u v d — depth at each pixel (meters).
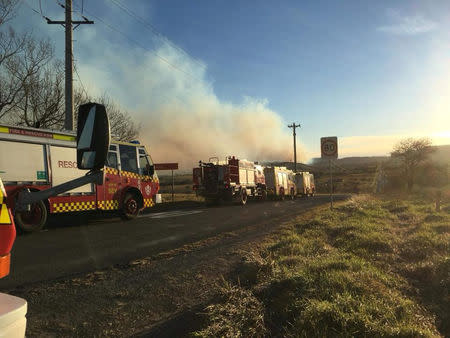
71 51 16.14
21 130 9.45
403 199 21.64
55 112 19.17
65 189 1.95
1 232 1.70
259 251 6.50
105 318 3.64
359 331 3.09
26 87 17.97
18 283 4.80
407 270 5.35
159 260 6.11
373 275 4.68
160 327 3.43
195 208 18.83
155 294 4.36
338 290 3.95
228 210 16.75
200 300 4.12
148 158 13.47
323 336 2.98
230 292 4.02
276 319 3.57
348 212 12.80
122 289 4.54
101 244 7.64
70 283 4.80
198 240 8.05
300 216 12.67
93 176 2.05
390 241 7.12
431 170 50.12
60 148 10.51
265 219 12.15
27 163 9.59
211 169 21.67
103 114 2.06
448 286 4.56
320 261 5.16
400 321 3.37
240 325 3.26
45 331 3.33
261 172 27.34
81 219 12.84
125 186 12.23
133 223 11.41
